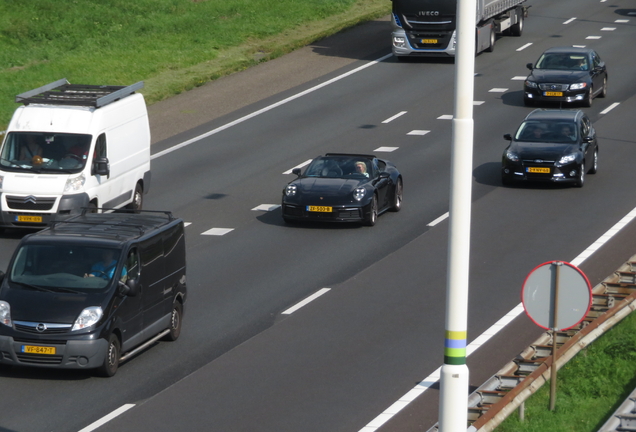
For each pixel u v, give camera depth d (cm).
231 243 4453
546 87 7375
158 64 8881
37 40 9162
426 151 6284
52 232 3044
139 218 3278
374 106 7600
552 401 2488
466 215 1872
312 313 3434
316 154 6266
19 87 7731
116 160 4816
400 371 2853
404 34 8956
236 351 3058
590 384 2647
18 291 2828
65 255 2917
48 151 4581
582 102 7419
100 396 2667
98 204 4634
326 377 2808
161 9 10706
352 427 2441
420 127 6931
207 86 8300
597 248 4209
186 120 7281
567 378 2678
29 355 2747
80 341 2733
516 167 5341
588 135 5681
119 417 2509
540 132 5569
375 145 6456
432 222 4756
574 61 7644
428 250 4256
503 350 3027
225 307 3534
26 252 2938
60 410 2562
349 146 6450
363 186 4700
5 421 2488
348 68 8994
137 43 9456
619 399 2586
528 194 5272
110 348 2811
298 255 4228
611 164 5916
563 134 5531
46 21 9644
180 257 3262
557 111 5806
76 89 5197
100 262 2895
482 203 5088
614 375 2706
